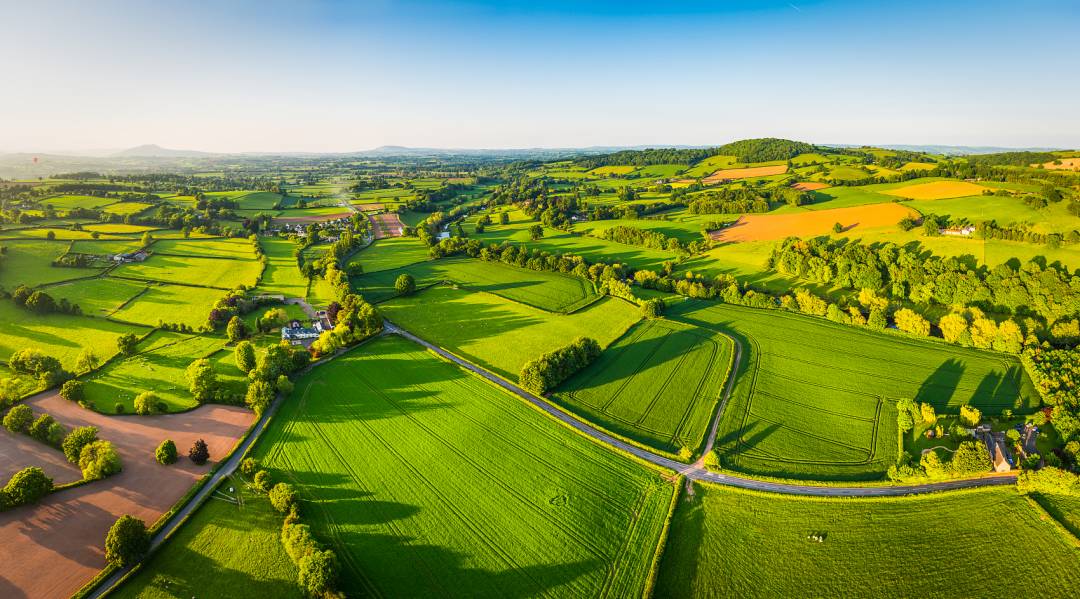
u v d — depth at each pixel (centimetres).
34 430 6819
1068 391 7788
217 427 7406
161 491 6069
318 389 8556
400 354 9969
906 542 5525
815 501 6128
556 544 5459
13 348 9444
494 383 8781
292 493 5791
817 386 8731
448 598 4822
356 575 5025
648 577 5059
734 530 5712
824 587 5016
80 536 5347
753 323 11456
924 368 9162
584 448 7119
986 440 7062
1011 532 5619
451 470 6594
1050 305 10112
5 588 4703
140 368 8962
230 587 4838
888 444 7200
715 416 7931
